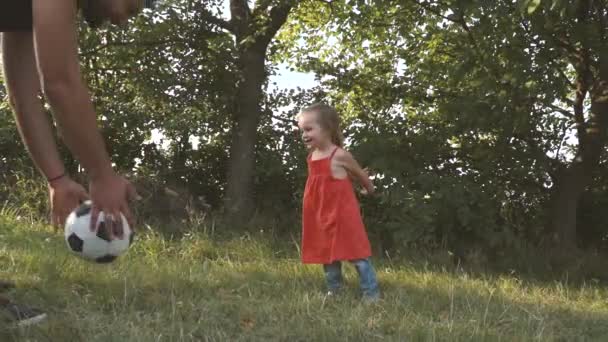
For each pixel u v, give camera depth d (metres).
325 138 5.14
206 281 5.07
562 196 8.58
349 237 4.95
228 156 9.41
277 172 8.82
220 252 6.98
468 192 7.62
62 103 1.48
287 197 9.05
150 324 3.80
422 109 9.19
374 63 9.62
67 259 5.20
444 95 8.99
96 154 1.58
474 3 6.90
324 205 5.05
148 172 8.98
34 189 8.40
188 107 8.95
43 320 3.63
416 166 8.01
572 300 5.81
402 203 7.45
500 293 5.47
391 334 3.95
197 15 8.91
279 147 9.23
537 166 8.23
